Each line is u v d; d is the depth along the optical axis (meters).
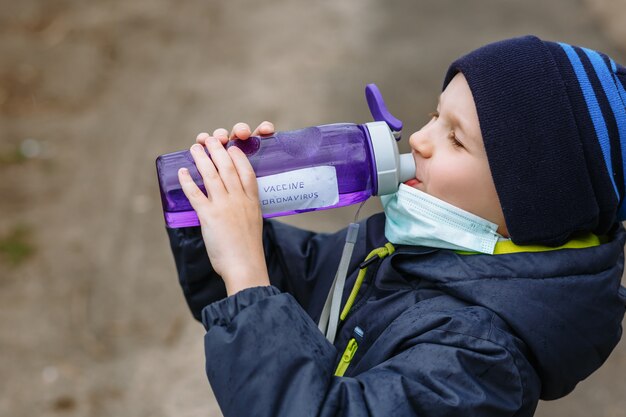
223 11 6.76
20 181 4.32
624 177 1.32
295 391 1.15
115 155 4.62
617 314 1.39
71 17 6.37
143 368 3.07
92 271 3.65
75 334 3.26
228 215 1.28
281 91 5.24
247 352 1.17
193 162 1.39
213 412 2.82
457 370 1.19
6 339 3.20
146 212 4.09
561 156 1.26
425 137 1.37
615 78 1.32
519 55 1.29
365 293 1.45
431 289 1.36
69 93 5.30
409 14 6.51
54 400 2.91
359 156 1.36
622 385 2.89
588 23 6.16
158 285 3.55
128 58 5.85
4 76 5.38
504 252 1.34
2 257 3.71
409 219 1.37
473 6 6.62
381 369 1.22
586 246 1.37
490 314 1.26
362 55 5.74
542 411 2.78
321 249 1.65
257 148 1.38
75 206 4.13
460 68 1.33
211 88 5.39
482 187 1.32
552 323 1.28
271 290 1.23
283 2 6.96
